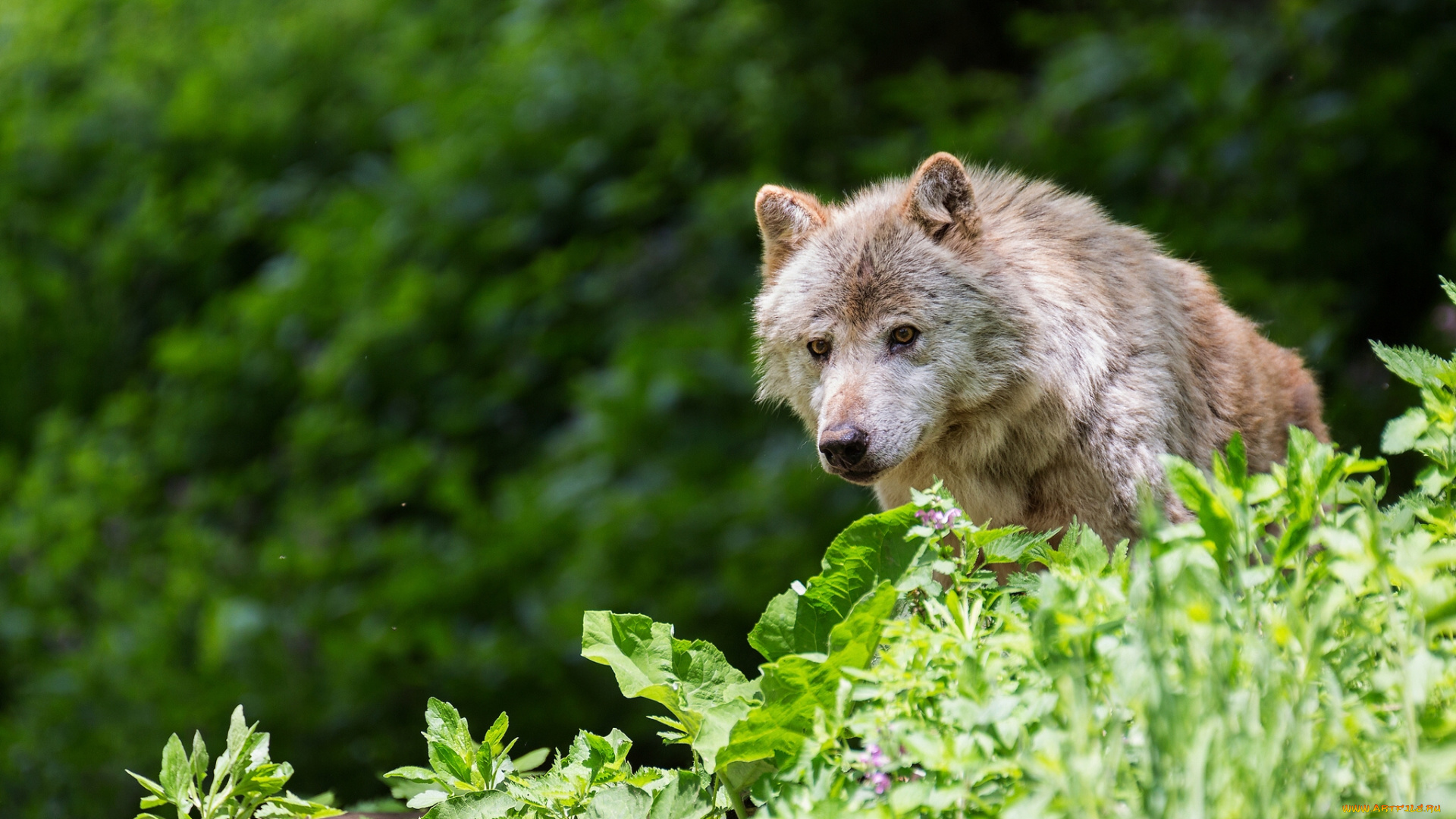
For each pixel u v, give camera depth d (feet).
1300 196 45.37
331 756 37.52
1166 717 8.29
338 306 52.49
